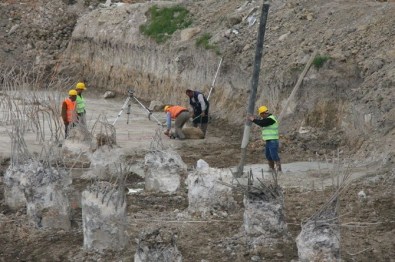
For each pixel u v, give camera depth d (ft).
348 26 141.79
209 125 150.30
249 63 151.12
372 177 101.60
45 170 82.69
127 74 195.72
